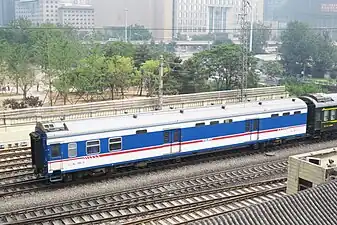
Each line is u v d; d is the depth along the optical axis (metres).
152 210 18.44
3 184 20.75
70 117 34.19
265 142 27.75
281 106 27.94
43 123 21.45
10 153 25.61
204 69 48.88
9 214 17.83
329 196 12.95
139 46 57.47
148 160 23.50
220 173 23.17
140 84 48.09
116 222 17.61
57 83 42.72
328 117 30.14
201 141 24.97
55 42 47.22
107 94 48.16
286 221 11.81
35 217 17.56
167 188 21.09
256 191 20.78
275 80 67.19
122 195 20.20
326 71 70.88
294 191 17.45
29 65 48.53
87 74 44.06
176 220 17.80
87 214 18.12
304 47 70.25
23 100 43.41
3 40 55.56
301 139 30.48
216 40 102.56
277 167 24.53
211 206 19.20
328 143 30.02
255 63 50.97
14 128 31.98
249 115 26.47
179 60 50.56
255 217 11.75
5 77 49.28
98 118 22.73
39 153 20.84
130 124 22.62
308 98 29.80
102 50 55.41
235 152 27.22
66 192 20.44
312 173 16.53
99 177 22.31
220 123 25.45
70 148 21.02
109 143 22.05
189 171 23.56
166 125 23.61
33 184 21.25
